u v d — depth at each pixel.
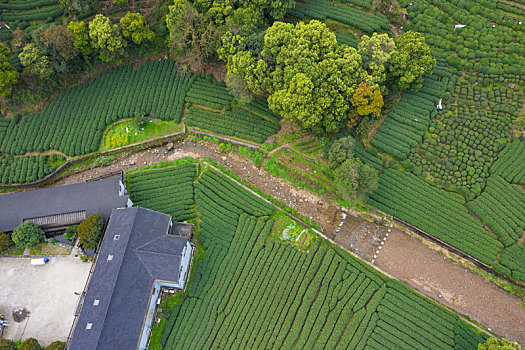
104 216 57.19
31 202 58.56
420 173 63.53
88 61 71.88
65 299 54.19
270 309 54.97
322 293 55.75
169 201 62.72
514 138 63.88
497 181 61.25
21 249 57.28
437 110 67.50
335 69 59.59
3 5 74.56
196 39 65.56
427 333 53.12
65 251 57.00
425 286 57.28
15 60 69.44
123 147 68.88
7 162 68.19
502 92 66.94
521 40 69.06
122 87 72.56
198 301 55.56
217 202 63.03
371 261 59.09
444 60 69.81
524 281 55.66
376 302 55.03
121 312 47.97
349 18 73.94
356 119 64.25
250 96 65.62
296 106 58.81
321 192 63.47
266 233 59.94
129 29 68.88
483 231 58.66
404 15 74.88
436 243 59.44
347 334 53.22
